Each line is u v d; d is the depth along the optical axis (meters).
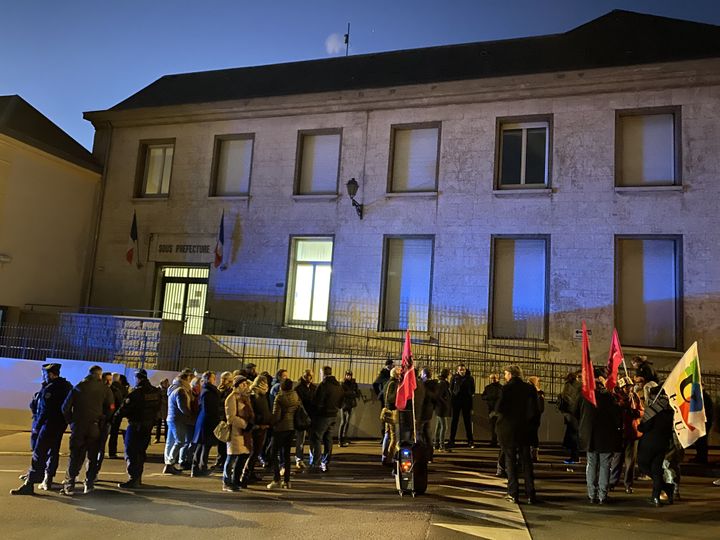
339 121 20.06
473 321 17.77
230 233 20.59
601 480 8.68
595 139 17.42
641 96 17.20
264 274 20.03
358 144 19.72
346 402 13.66
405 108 19.41
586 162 17.41
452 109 18.91
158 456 12.18
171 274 21.41
